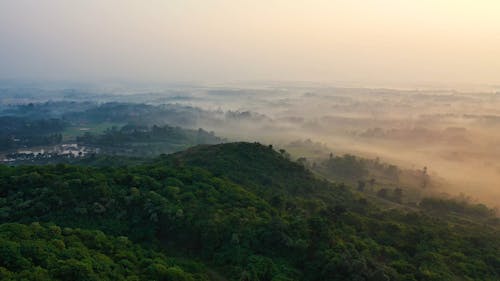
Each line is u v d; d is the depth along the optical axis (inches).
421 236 2874.0
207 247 2479.1
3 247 1706.4
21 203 2625.5
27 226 2127.2
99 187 2797.7
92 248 2107.5
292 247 2444.6
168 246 2527.1
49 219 2529.5
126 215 2679.6
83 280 1673.2
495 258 2632.9
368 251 2503.7
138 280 1852.9
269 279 2202.3
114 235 2496.3
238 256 2361.0
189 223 2583.7
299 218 2751.0
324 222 2696.9
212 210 2719.0
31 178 2901.1
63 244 1961.1
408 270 2368.4
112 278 1801.2
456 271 2438.5
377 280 2155.5
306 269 2331.4
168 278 1961.1
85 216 2596.0
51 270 1668.3
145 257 2192.4
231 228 2549.2
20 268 1646.2
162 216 2635.3
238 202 2906.0
